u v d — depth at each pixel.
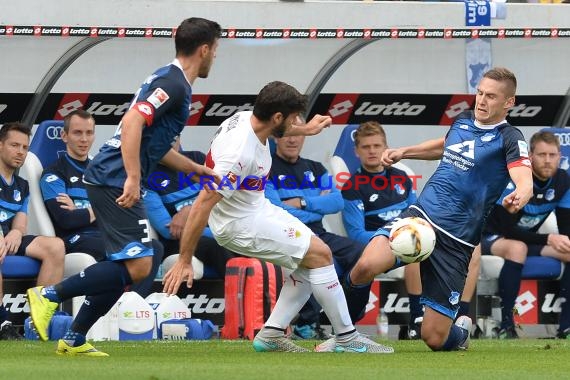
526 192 22.95
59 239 30.52
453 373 19.30
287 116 22.72
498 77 24.16
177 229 31.81
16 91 33.19
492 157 24.17
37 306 22.78
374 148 33.19
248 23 34.28
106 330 29.55
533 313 34.06
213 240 31.58
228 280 30.11
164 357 22.42
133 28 31.47
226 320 30.23
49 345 26.19
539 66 35.66
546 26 35.84
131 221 22.09
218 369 19.19
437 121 35.47
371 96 35.09
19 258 30.20
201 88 34.28
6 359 21.47
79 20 33.62
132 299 29.48
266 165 23.05
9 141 30.80
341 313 23.75
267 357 22.55
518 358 23.30
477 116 24.42
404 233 23.30
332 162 33.75
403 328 33.00
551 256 33.84
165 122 21.91
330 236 32.00
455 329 25.03
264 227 23.05
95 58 33.47
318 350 24.28
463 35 32.81
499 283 33.50
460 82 35.28
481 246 34.06
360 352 23.94
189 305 31.95
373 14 34.91
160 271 31.66
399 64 35.06
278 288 29.83
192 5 34.06
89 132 31.86
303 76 34.69
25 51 32.84
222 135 22.91
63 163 31.81
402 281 32.84
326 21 34.66
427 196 24.53
